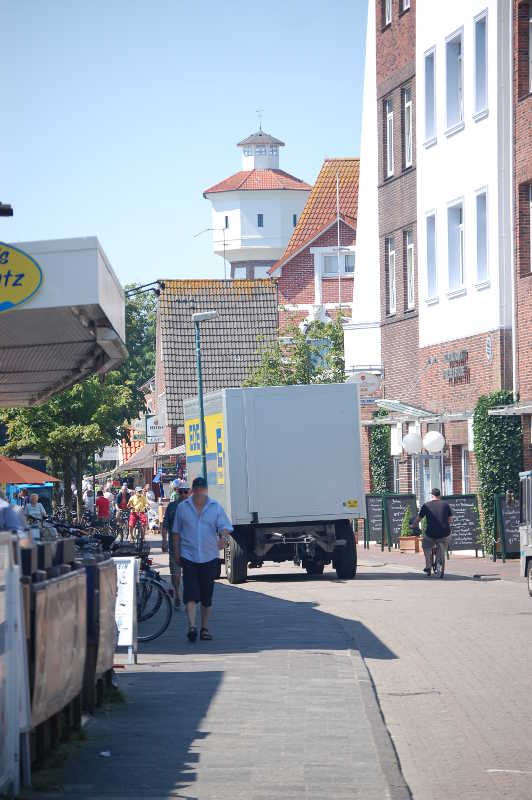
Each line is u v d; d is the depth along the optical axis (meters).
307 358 69.38
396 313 58.31
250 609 30.25
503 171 46.56
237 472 39.44
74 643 13.34
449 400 51.66
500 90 46.62
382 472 60.28
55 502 77.50
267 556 40.12
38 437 67.06
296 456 39.69
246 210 162.00
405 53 56.75
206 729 14.69
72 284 15.93
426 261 54.53
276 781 12.03
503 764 13.32
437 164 52.91
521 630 25.20
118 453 107.62
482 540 46.22
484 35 49.12
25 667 11.41
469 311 49.47
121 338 18.44
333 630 25.36
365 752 13.41
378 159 60.06
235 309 94.81
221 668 19.92
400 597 32.94
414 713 16.41
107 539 25.52
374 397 60.41
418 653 22.14
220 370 92.31
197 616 28.73
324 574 43.25
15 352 20.17
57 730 13.22
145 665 20.41
